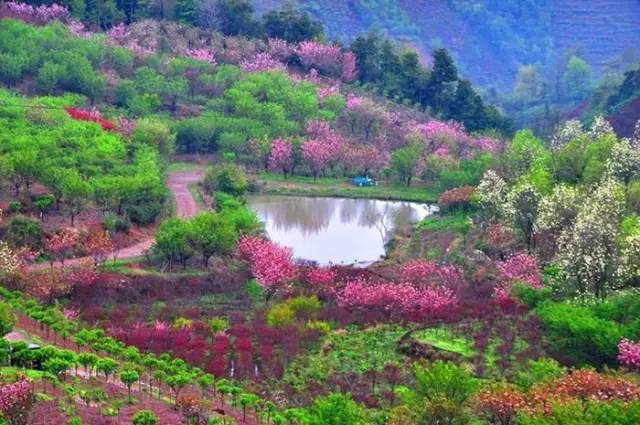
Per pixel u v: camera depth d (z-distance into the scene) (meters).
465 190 123.56
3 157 97.50
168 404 55.34
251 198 135.00
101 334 67.62
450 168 145.12
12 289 76.75
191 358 67.00
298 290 86.88
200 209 114.25
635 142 118.19
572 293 81.25
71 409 50.69
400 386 64.62
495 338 73.00
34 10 179.00
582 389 53.28
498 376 65.88
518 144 136.50
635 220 86.12
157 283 86.88
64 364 55.28
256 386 63.56
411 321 77.56
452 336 73.44
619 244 80.12
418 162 148.62
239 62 183.38
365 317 78.75
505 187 107.69
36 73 153.00
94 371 59.31
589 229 80.19
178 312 80.88
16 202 94.94
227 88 169.00
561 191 95.06
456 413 51.06
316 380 65.75
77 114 131.25
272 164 146.25
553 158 120.44
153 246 92.88
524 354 69.56
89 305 80.38
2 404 45.47
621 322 71.94
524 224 97.75
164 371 61.41
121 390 56.25
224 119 153.38
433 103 192.38
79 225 95.38
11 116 122.69
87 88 151.38
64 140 114.06
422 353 70.50
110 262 89.69
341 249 110.94
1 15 170.50
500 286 86.50
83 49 161.50
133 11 196.38
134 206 102.75
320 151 145.88
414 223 123.06
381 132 165.38
